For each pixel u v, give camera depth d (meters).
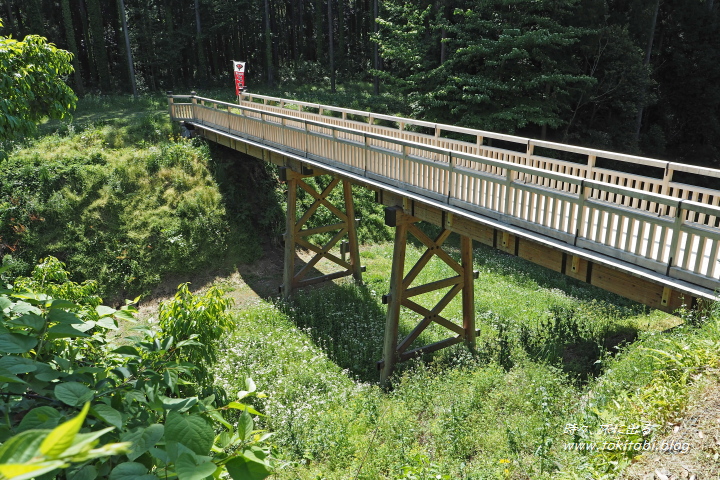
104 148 20.09
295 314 14.51
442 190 9.58
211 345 4.39
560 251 7.62
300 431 8.55
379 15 38.03
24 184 17.45
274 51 48.47
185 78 43.91
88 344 3.46
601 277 7.14
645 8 28.80
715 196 7.40
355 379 11.27
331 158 12.65
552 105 24.34
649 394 5.06
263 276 17.66
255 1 44.06
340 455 7.62
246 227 19.09
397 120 13.87
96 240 16.92
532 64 25.19
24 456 1.01
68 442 0.91
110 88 36.62
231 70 46.88
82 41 42.03
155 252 17.20
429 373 10.23
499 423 7.23
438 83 26.58
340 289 16.48
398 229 10.75
